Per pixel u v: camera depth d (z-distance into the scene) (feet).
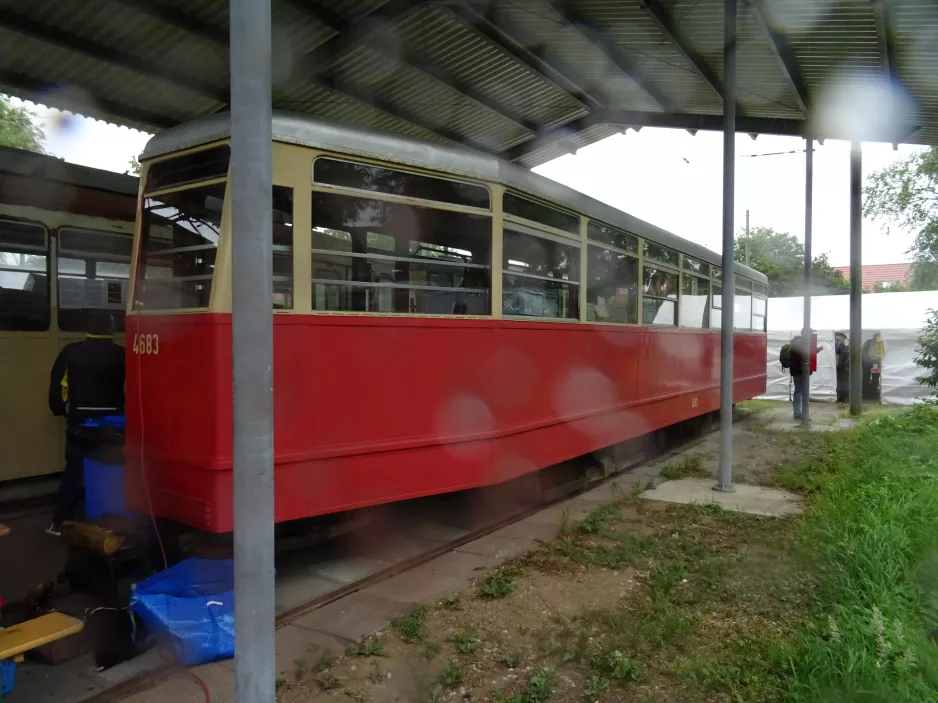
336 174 15.56
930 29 22.91
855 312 51.03
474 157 18.20
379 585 16.19
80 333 21.99
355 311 15.84
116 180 22.95
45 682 11.80
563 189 21.93
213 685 11.65
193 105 26.61
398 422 16.57
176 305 15.03
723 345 25.71
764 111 32.40
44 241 21.07
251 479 7.14
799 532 19.47
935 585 15.17
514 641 13.21
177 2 20.31
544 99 30.81
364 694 11.36
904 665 11.37
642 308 28.86
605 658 12.17
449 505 23.47
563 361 22.18
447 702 11.12
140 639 12.75
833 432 41.11
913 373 58.39
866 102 30.09
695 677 11.64
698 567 17.03
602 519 21.25
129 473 15.51
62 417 21.57
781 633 13.41
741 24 24.09
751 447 36.32
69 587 15.53
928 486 22.95
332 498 15.38
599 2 22.58
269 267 7.23
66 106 25.81
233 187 7.16
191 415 14.19
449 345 17.62
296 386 14.76
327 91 27.61
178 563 14.55
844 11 22.11
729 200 25.35
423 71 26.63
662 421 31.30
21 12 20.16
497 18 23.70
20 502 20.52
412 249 17.06
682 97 30.73
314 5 22.17
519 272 19.90
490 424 18.74
